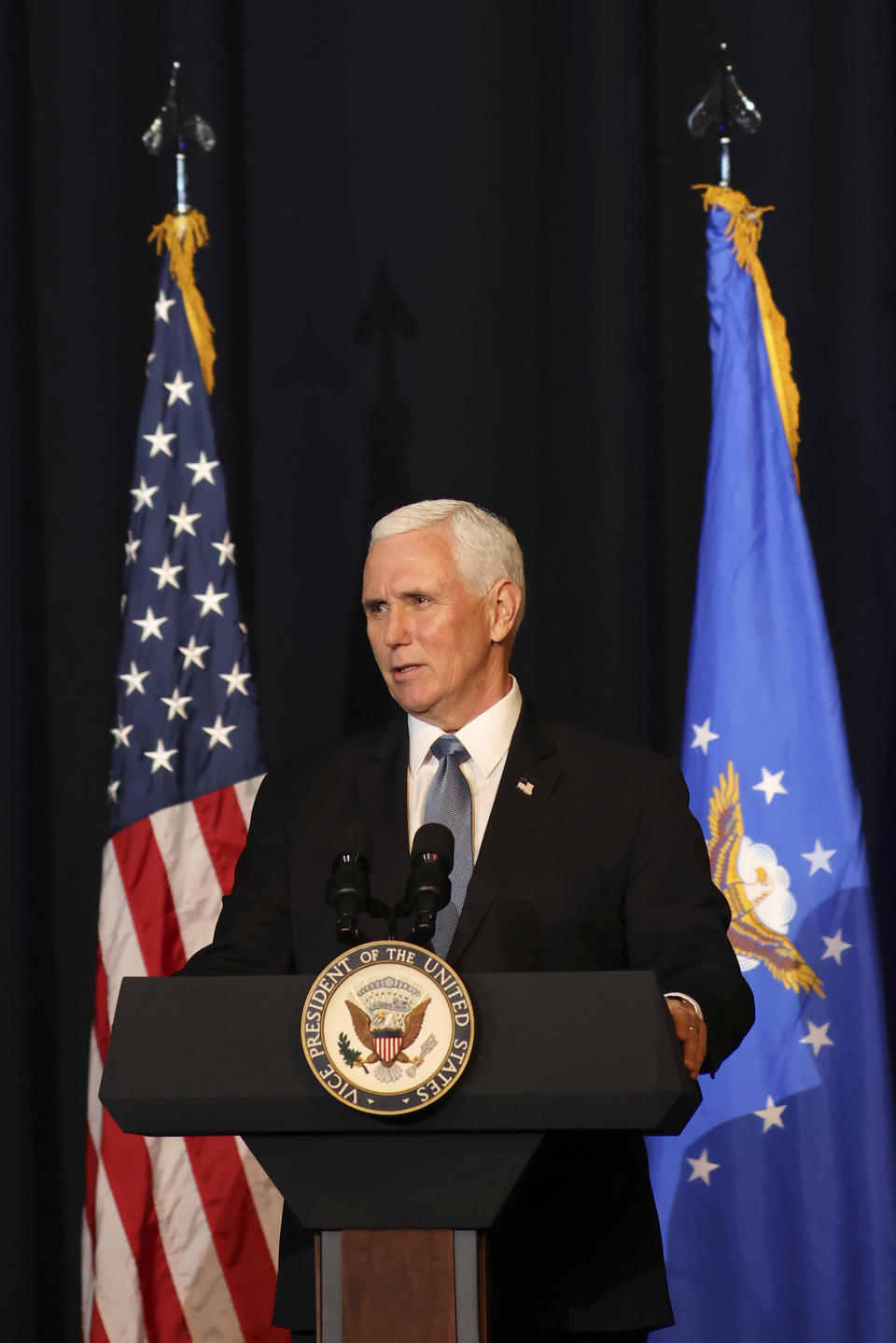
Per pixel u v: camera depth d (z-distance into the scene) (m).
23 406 12.60
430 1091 5.31
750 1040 11.19
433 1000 5.41
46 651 12.43
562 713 12.47
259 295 12.92
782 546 11.63
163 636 11.68
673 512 12.77
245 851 8.27
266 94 13.02
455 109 13.01
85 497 12.55
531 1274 6.86
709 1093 11.24
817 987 11.15
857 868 11.21
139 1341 10.78
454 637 8.01
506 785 7.86
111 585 12.48
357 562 12.71
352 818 7.97
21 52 12.80
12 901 11.65
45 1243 11.99
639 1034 5.43
